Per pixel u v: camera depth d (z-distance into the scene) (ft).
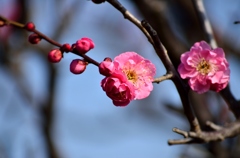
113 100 1.92
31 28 1.96
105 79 1.91
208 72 1.96
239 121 2.14
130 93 1.90
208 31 2.32
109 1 1.98
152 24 2.62
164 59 1.99
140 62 1.94
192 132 2.05
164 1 2.67
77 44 1.93
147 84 1.94
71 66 1.93
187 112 2.03
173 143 2.05
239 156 2.68
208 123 2.12
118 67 1.92
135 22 1.98
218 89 1.97
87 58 1.94
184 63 1.97
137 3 2.63
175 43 2.62
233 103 2.18
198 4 2.35
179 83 2.00
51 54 1.94
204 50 1.97
